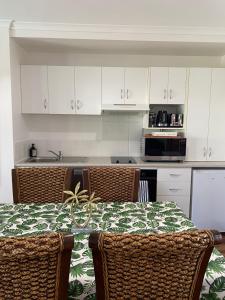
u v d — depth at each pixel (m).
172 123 3.18
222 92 3.12
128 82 3.10
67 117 3.45
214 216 3.03
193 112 3.14
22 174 1.91
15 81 2.90
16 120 2.93
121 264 0.81
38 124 3.43
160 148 3.08
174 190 2.99
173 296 0.86
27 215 1.57
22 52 3.16
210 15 2.42
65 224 1.43
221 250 2.65
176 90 3.10
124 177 1.98
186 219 1.52
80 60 3.38
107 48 3.13
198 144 3.19
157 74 3.08
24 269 0.76
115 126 3.49
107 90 3.11
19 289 0.79
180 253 0.79
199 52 3.27
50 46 3.08
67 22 2.62
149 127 3.18
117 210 1.67
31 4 2.23
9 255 0.71
